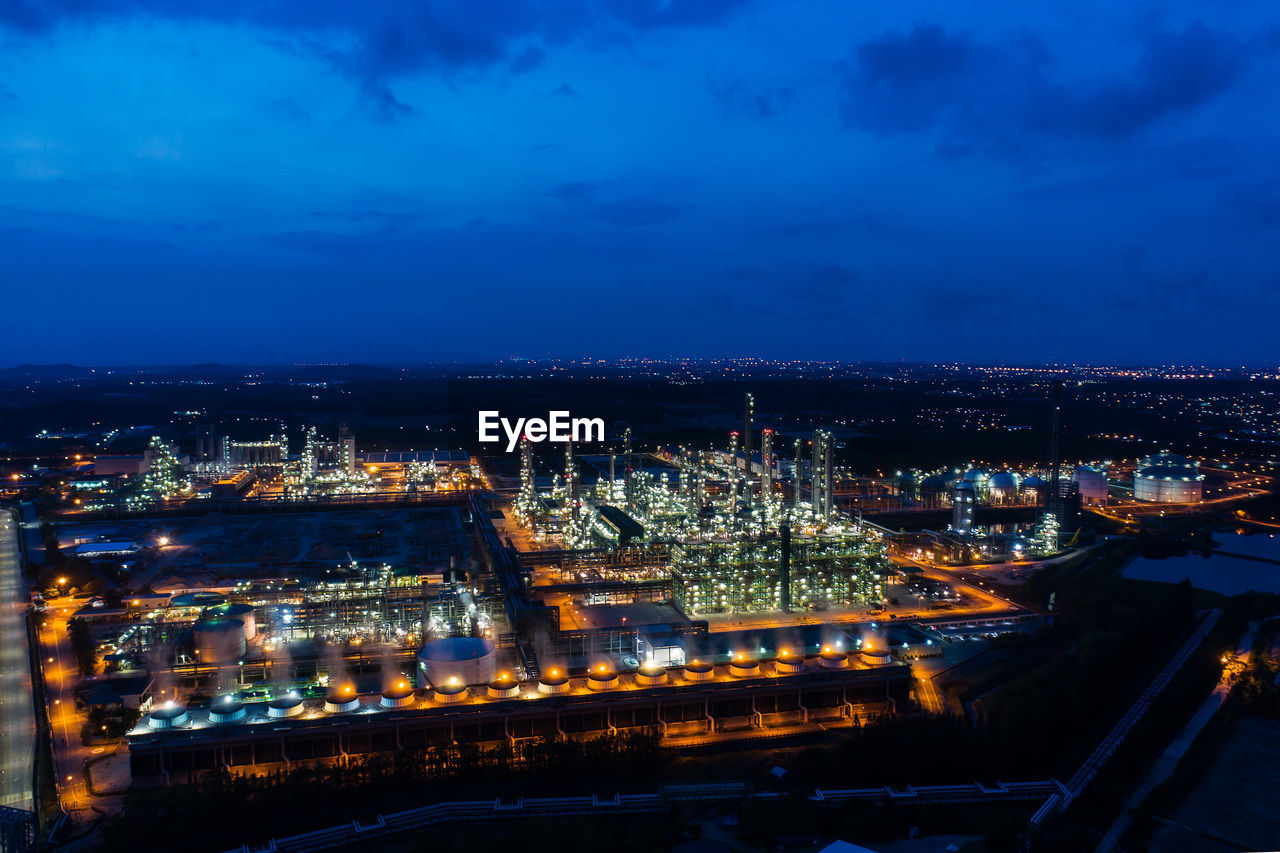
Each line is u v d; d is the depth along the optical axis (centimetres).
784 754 19588
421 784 17900
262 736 18600
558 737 19175
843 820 16238
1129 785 18700
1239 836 16788
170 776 18200
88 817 16525
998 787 18100
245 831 16038
